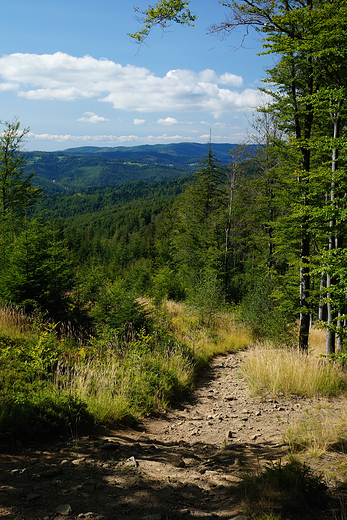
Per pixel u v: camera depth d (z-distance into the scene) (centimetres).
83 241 8094
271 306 1505
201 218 3441
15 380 463
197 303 1542
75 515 230
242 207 2631
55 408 426
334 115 984
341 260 730
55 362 598
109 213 18838
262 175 2084
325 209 763
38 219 1116
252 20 857
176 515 242
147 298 1702
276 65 1187
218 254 2917
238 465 352
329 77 960
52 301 893
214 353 1196
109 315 903
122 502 257
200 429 512
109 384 570
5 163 2198
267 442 434
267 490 272
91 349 742
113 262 6044
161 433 489
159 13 574
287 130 1316
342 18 802
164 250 5222
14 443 349
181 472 337
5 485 262
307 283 1245
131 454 374
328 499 260
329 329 733
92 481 288
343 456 347
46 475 288
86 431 430
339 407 573
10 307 827
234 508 253
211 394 738
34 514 225
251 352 1020
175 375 751
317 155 1274
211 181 3362
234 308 1969
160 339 938
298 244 1290
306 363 797
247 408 618
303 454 361
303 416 538
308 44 842
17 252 872
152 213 13938
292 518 233
